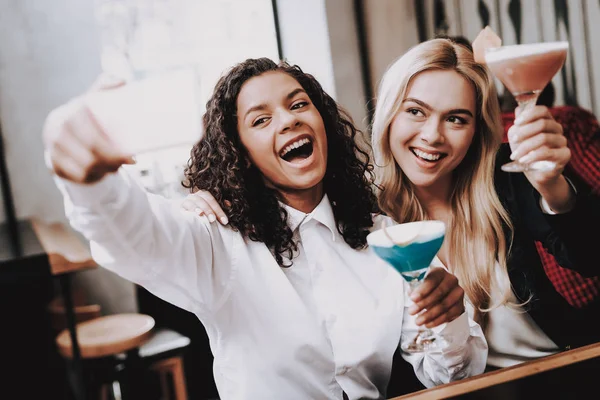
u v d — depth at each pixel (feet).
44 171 12.01
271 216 5.09
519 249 6.42
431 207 6.64
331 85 10.48
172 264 4.39
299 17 10.81
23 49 11.73
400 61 6.21
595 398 3.91
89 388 9.26
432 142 5.98
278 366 5.03
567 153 5.19
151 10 11.36
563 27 10.91
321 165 4.96
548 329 6.46
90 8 11.87
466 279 6.48
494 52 4.99
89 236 3.77
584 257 5.88
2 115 11.75
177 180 11.22
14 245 8.76
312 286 5.28
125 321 9.76
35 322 7.71
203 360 10.28
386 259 4.09
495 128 6.29
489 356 6.40
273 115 4.88
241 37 11.46
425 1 10.57
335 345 5.19
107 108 3.25
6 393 7.65
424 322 4.64
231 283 4.99
